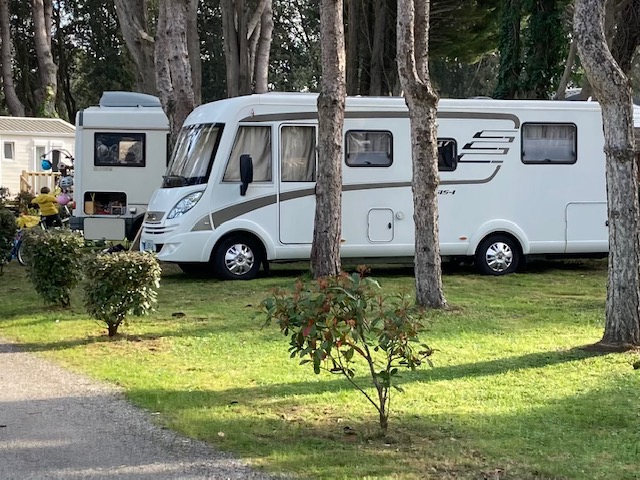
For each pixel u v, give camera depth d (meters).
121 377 7.66
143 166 18.42
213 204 14.02
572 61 20.80
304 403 6.76
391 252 14.62
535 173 15.13
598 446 5.69
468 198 14.89
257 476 5.11
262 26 22.72
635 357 8.22
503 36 22.75
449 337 9.40
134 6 20.78
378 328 5.80
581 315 10.81
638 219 8.68
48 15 38.00
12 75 41.69
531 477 5.09
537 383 7.39
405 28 10.78
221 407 6.64
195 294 12.66
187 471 5.20
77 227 17.98
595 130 15.34
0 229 14.72
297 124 14.31
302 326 5.57
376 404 6.56
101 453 5.54
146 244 14.42
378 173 14.52
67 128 32.91
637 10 18.53
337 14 12.56
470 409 6.60
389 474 5.12
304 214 14.38
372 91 24.73
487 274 15.13
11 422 6.24
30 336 9.60
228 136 14.05
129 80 44.19
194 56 22.58
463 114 14.81
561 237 15.28
